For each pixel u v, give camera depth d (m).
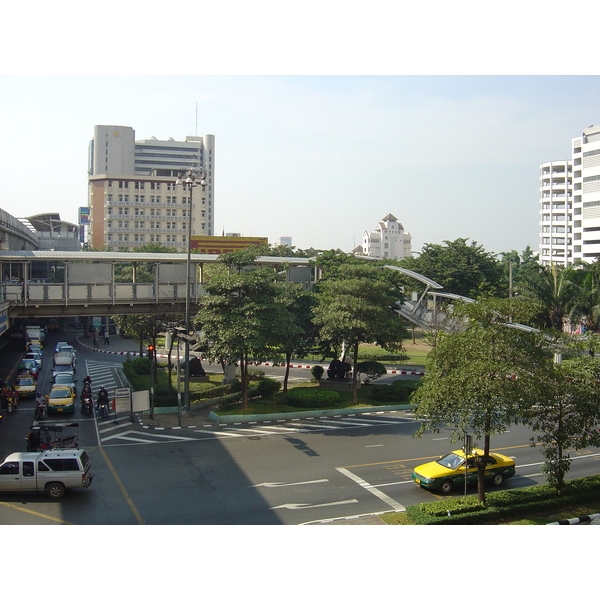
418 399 17.23
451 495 18.92
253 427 28.09
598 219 79.44
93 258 32.22
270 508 17.47
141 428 27.73
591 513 16.91
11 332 61.81
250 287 29.52
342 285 32.78
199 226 119.38
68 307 32.03
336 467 21.73
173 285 34.41
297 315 34.66
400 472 21.22
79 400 34.03
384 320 32.31
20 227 49.28
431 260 62.66
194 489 19.17
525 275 51.41
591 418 16.64
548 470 17.38
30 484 18.00
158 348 55.06
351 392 35.53
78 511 17.09
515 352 15.97
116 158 143.12
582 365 17.22
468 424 16.38
